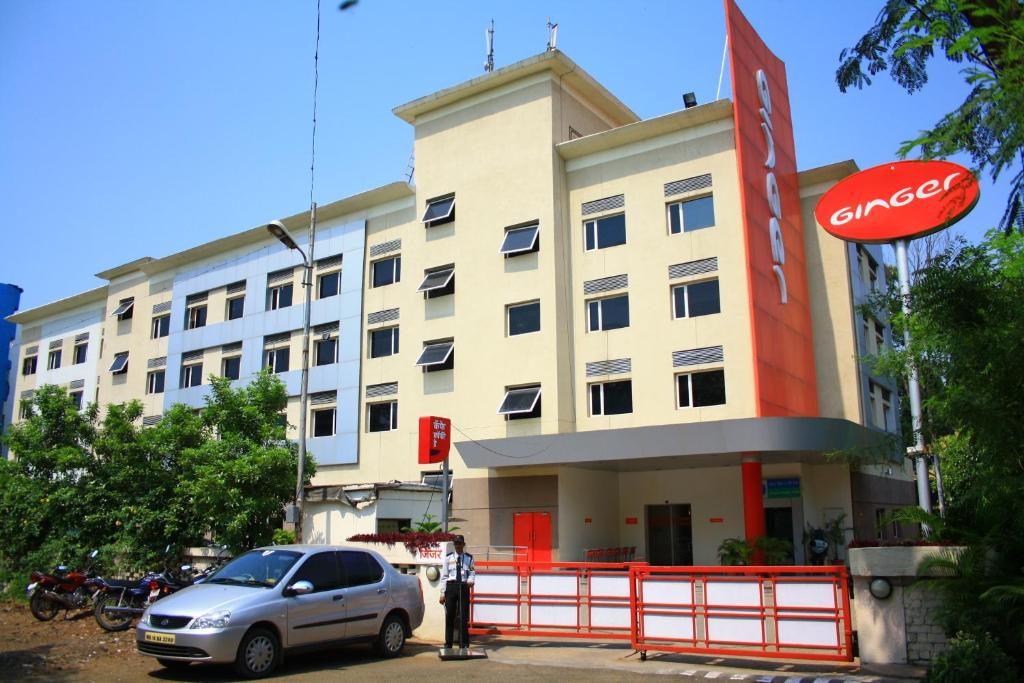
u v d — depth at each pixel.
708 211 24.08
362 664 11.44
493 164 27.53
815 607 10.45
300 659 11.88
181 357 36.28
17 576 19.33
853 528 22.17
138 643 10.42
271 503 18.91
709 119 24.23
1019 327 8.96
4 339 51.03
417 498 21.67
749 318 21.91
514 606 12.83
